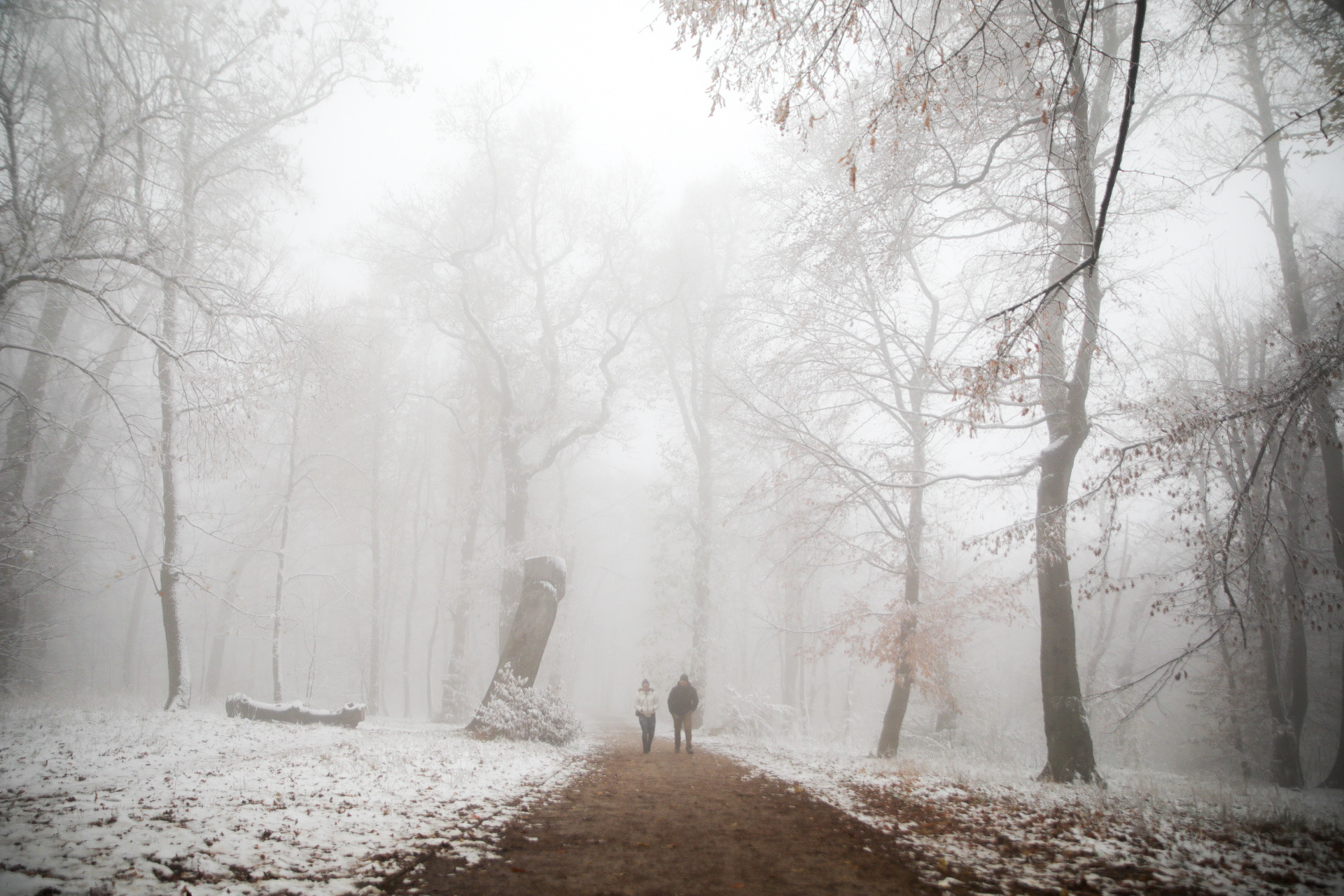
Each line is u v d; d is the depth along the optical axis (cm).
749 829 592
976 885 425
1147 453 821
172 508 1552
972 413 701
